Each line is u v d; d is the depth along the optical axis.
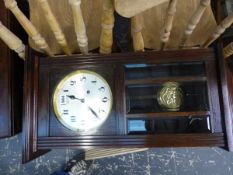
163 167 0.79
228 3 0.79
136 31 0.59
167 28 0.58
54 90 0.62
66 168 0.79
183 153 0.79
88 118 0.60
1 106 0.70
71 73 0.63
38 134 0.61
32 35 0.59
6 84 0.71
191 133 0.58
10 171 0.81
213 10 0.80
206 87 0.60
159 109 0.62
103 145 0.59
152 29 0.69
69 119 0.61
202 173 0.78
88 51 0.69
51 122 0.61
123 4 0.48
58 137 0.60
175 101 0.62
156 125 0.61
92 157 0.80
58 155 0.81
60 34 0.59
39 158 0.81
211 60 0.61
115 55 0.62
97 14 0.69
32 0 0.69
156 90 0.64
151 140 0.58
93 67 0.63
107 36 0.58
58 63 0.63
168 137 0.58
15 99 0.73
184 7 0.69
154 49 0.70
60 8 0.68
